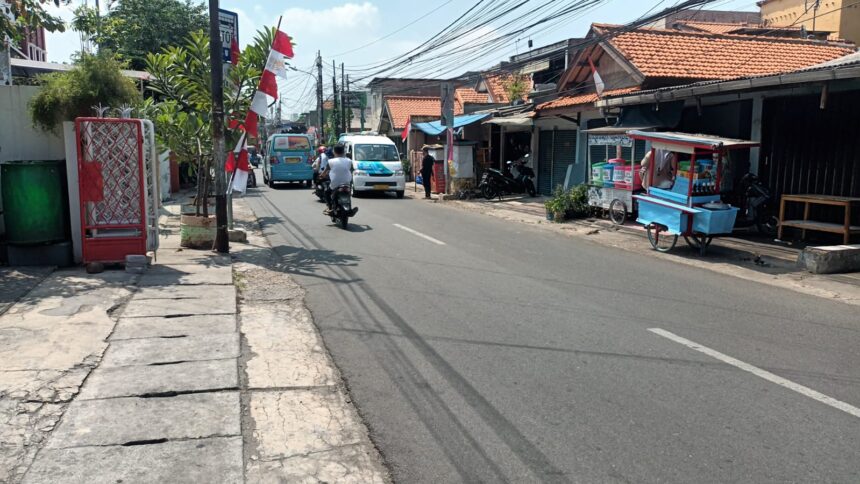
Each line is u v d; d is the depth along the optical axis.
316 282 8.38
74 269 8.45
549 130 21.08
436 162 22.22
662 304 7.33
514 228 14.13
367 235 12.73
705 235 10.48
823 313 7.03
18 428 3.94
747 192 12.18
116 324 6.12
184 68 10.89
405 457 3.78
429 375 5.06
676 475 3.54
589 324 6.45
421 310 6.98
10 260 8.47
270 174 27.17
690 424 4.16
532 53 26.09
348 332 6.19
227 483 3.42
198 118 10.96
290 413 4.35
